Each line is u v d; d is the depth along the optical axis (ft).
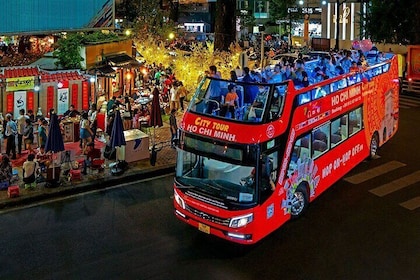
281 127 33.42
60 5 60.95
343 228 37.55
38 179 46.11
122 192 45.65
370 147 53.16
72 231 37.04
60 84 65.21
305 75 38.99
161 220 39.11
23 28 58.23
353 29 183.52
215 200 32.24
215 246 34.65
